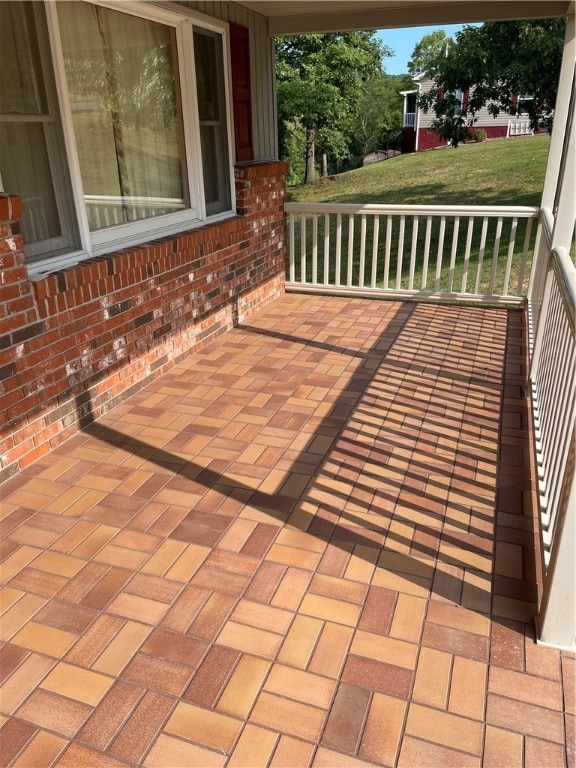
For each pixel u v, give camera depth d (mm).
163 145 4383
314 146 19438
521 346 4961
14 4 3008
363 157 24641
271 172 5793
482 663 2035
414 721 1842
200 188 4801
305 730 1820
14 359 3039
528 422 3682
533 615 2240
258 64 5602
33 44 3133
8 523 2777
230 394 4086
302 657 2066
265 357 4734
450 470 3176
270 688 1956
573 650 2082
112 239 3926
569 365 2307
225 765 1728
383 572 2451
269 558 2537
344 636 2148
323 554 2557
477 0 5055
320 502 2908
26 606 2303
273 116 6074
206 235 4699
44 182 3318
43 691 1963
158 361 4324
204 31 4695
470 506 2877
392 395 4051
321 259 10906
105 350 3725
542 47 9078
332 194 17375
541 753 1749
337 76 16391
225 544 2625
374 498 2938
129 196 4090
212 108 4984
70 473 3170
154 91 4207
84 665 2053
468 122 10664
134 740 1802
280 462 3258
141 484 3066
